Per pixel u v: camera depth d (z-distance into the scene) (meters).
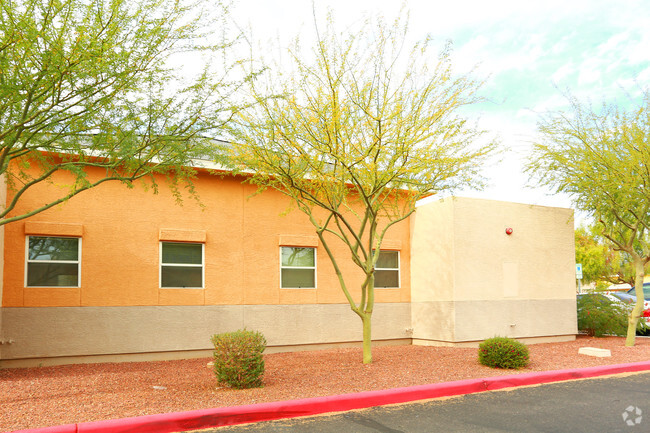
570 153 13.50
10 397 7.42
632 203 13.33
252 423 6.48
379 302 14.73
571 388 8.42
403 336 15.02
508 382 8.71
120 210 11.77
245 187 13.23
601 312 16.30
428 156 9.52
